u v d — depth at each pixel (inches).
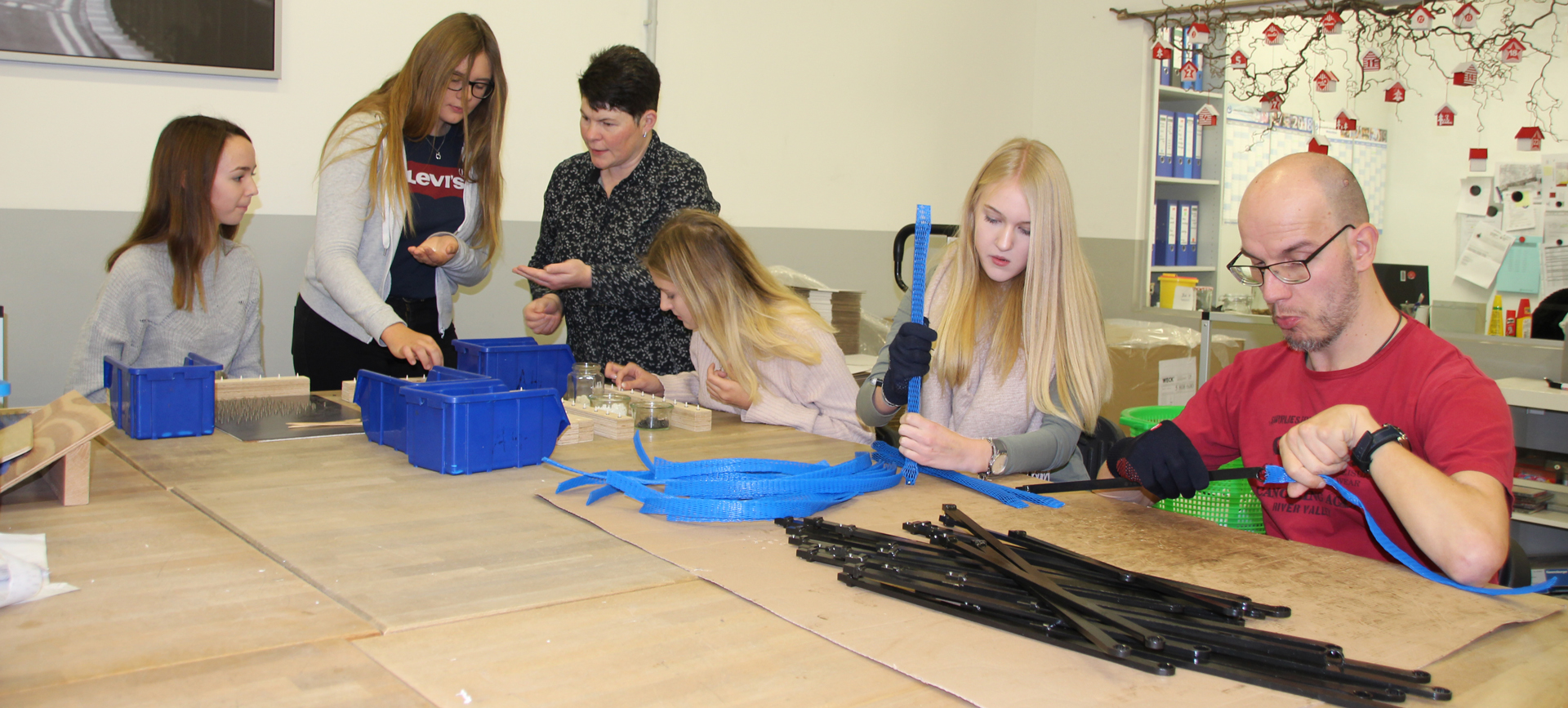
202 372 59.4
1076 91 185.8
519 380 74.1
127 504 44.4
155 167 77.9
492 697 26.0
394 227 83.5
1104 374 61.7
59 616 30.9
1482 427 42.8
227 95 111.0
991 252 60.6
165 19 105.5
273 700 25.6
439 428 51.2
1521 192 196.2
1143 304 181.0
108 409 63.7
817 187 162.7
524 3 129.3
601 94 83.5
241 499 45.3
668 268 76.1
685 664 28.4
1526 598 35.3
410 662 28.0
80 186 104.3
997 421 63.0
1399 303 154.2
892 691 27.0
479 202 91.0
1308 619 32.9
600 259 91.4
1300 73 200.1
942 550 38.4
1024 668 28.4
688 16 143.9
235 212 81.1
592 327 93.2
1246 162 192.2
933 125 177.2
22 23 98.7
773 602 33.3
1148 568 38.1
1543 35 189.2
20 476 41.7
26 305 102.7
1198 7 164.9
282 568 36.1
